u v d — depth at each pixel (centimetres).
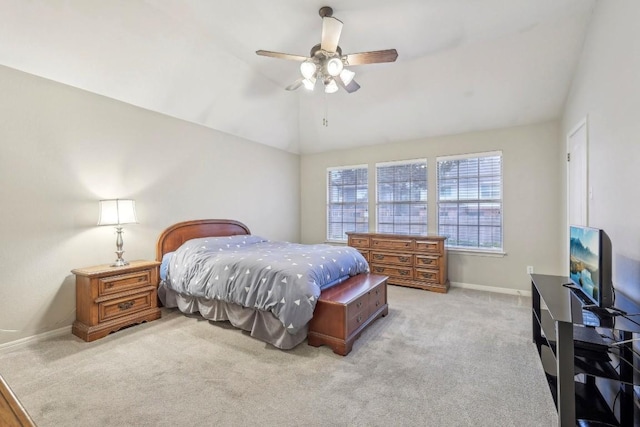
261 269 276
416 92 412
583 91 299
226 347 262
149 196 365
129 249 346
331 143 563
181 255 345
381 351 254
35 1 233
